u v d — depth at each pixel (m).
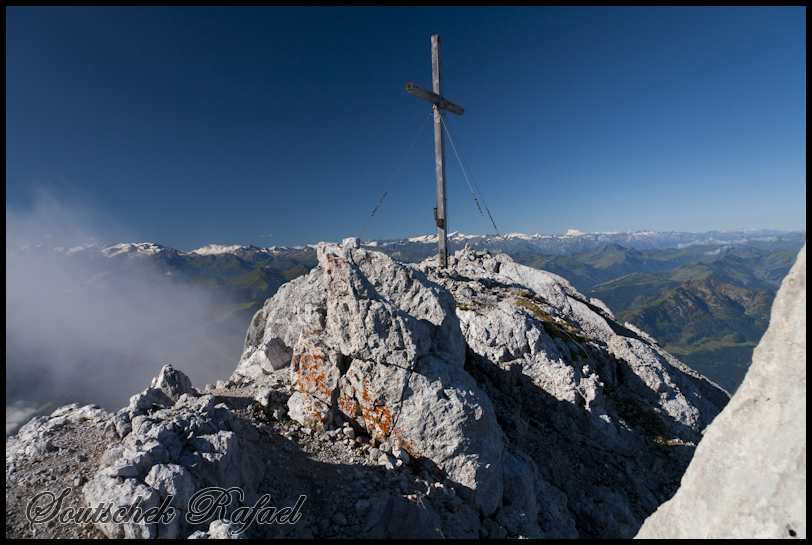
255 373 18.91
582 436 19.75
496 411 19.25
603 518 15.42
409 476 12.02
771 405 6.46
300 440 12.95
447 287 29.73
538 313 30.02
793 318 6.40
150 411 12.30
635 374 25.33
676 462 19.55
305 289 23.31
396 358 13.68
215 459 9.34
